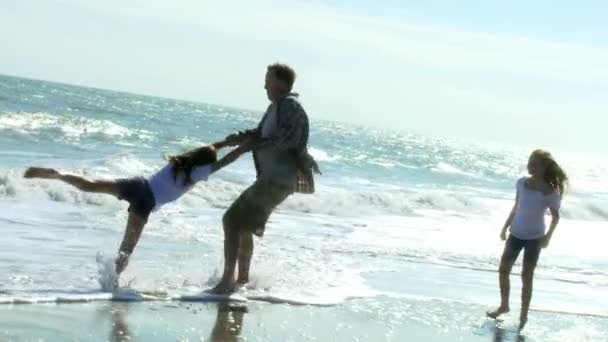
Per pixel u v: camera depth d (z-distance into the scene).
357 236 12.62
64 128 28.64
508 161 71.06
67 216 11.20
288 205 15.87
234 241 7.36
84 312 5.91
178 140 32.31
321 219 14.62
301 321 6.51
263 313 6.65
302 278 8.41
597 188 43.31
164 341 5.38
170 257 8.74
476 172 45.34
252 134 7.41
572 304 8.88
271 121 7.34
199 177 7.16
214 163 7.22
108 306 6.21
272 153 7.34
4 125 26.47
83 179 6.77
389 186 25.91
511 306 8.37
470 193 28.16
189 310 6.42
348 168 32.66
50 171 6.64
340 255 10.39
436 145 99.19
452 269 10.48
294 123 7.26
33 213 11.10
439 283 9.30
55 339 5.07
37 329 5.25
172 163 7.09
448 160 55.06
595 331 7.48
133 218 6.97
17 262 7.52
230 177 19.88
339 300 7.54
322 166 31.70
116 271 6.88
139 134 31.62
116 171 18.19
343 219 15.08
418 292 8.57
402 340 6.28
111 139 28.48
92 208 12.34
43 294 6.24
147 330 5.61
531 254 7.57
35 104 45.06
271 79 7.34
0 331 5.08
